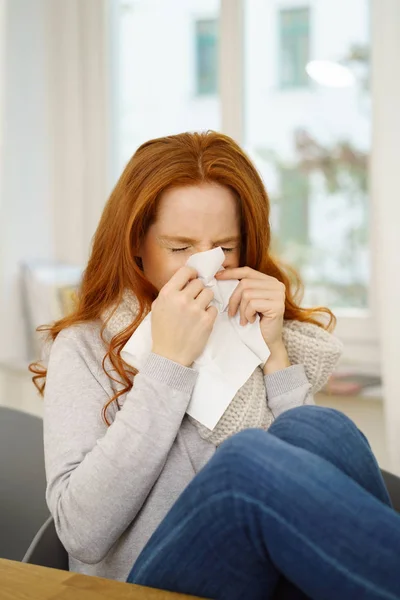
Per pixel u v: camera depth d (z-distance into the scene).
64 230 2.89
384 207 2.16
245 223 1.24
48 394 1.17
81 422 1.12
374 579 0.74
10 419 1.44
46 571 0.80
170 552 0.86
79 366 1.17
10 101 2.67
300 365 1.29
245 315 1.22
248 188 1.22
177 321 1.10
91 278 1.28
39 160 2.79
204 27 2.70
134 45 2.81
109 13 2.81
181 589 0.87
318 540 0.76
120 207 1.22
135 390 1.08
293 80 2.58
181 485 1.12
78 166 2.85
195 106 2.75
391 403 2.15
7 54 2.65
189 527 0.85
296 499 0.77
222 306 1.21
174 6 2.73
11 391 2.71
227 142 1.26
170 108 2.79
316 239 2.59
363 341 2.52
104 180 2.85
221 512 0.82
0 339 2.69
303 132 2.58
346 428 1.00
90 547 1.03
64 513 1.04
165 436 1.05
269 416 1.22
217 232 1.18
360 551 0.75
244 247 1.30
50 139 2.84
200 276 1.15
